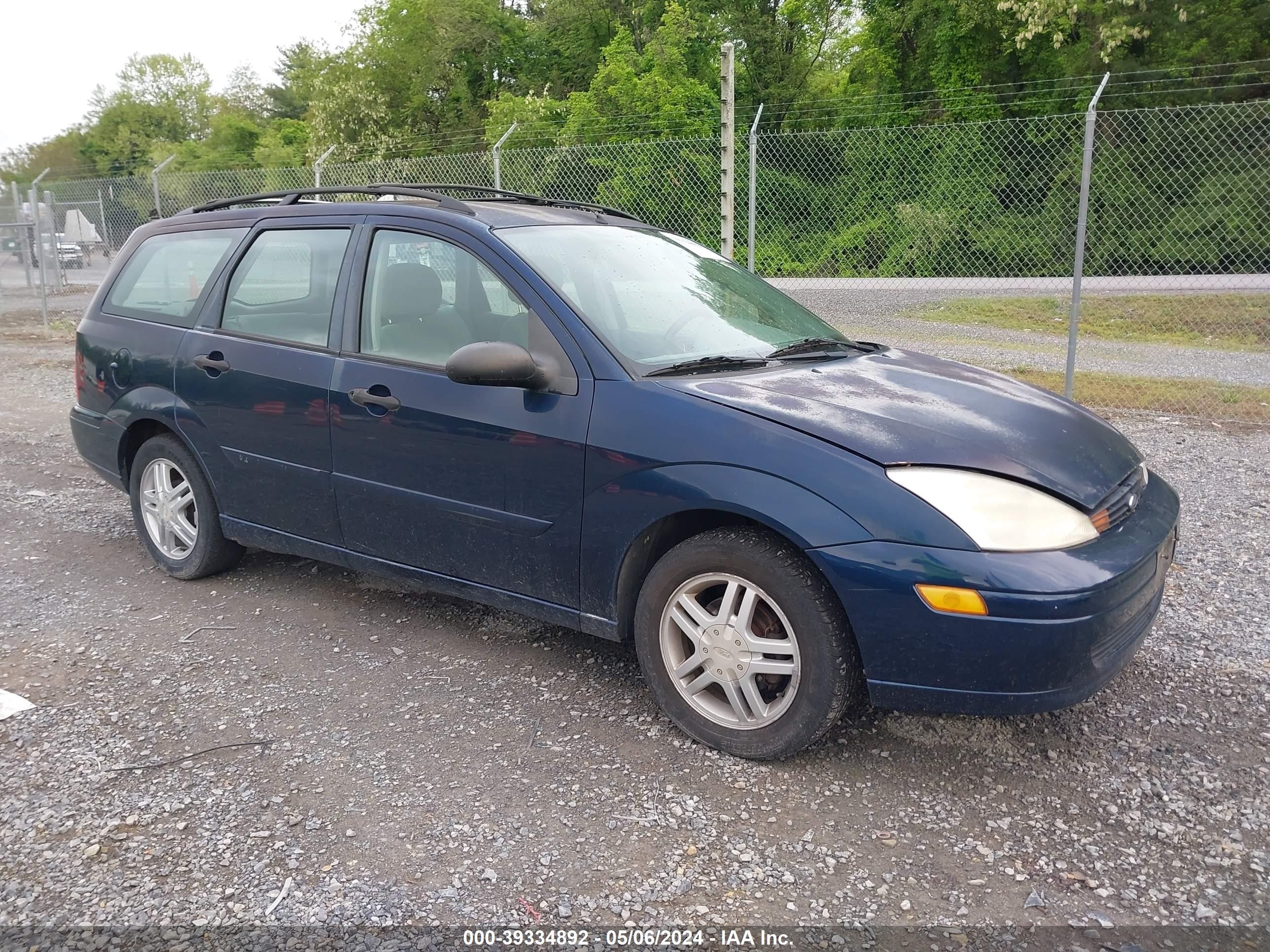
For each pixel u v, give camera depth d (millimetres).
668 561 2973
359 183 12875
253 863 2436
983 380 3529
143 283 4629
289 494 3939
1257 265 16062
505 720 3195
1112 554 2660
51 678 3498
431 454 3428
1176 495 3449
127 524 5457
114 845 2506
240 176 14664
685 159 11391
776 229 16188
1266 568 4578
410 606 4227
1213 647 3729
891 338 12484
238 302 4152
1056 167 17094
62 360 12492
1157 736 3076
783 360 3432
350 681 3484
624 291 3516
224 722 3180
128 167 45062
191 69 66500
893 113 27531
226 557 4465
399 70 38219
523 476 3207
